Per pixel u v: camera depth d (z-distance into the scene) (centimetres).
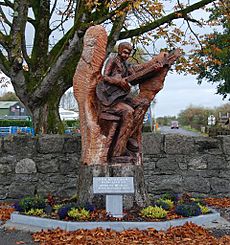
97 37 573
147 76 579
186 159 781
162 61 577
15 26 854
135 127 583
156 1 908
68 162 766
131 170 566
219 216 578
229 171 784
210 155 785
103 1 873
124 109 564
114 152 571
